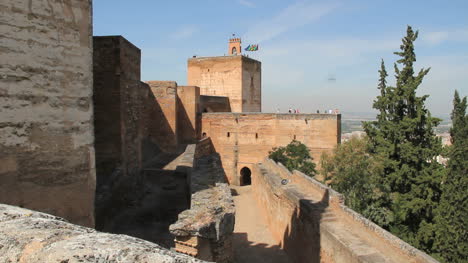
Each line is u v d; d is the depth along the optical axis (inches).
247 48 1870.1
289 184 780.6
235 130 1387.8
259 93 1838.1
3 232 103.7
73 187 226.7
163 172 748.6
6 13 187.5
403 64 844.0
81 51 230.4
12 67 191.0
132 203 508.7
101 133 469.1
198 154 1143.0
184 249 365.7
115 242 95.1
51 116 212.2
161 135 1204.5
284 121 1309.1
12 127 191.9
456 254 615.5
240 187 1358.3
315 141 1270.9
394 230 765.9
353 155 910.4
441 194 737.6
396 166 792.9
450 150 713.0
